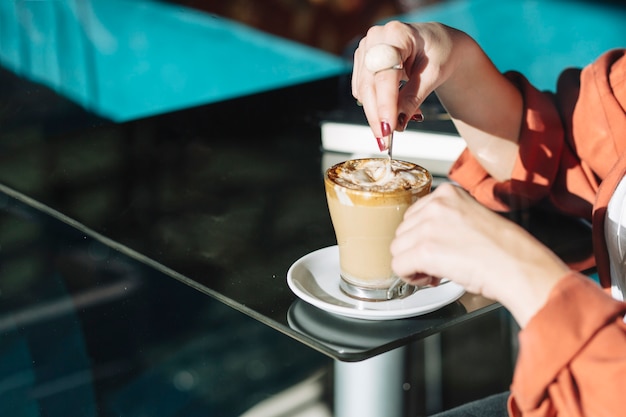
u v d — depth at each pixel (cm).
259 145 117
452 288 77
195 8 337
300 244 88
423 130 113
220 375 171
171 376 163
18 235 142
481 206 60
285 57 343
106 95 321
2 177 108
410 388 96
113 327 149
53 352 144
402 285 76
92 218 95
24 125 285
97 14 320
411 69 91
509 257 57
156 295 159
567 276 56
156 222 94
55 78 312
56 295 143
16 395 142
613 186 83
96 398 145
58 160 114
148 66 328
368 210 72
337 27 345
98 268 146
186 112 133
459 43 95
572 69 108
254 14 342
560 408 54
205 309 177
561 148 99
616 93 98
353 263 76
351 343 69
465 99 99
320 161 112
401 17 350
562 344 53
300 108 131
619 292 84
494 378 164
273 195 101
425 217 60
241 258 85
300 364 179
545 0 346
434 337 168
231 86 340
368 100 80
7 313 142
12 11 304
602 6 335
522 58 341
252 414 162
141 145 119
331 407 165
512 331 161
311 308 75
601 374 52
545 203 98
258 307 75
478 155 102
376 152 113
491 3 352
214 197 101
